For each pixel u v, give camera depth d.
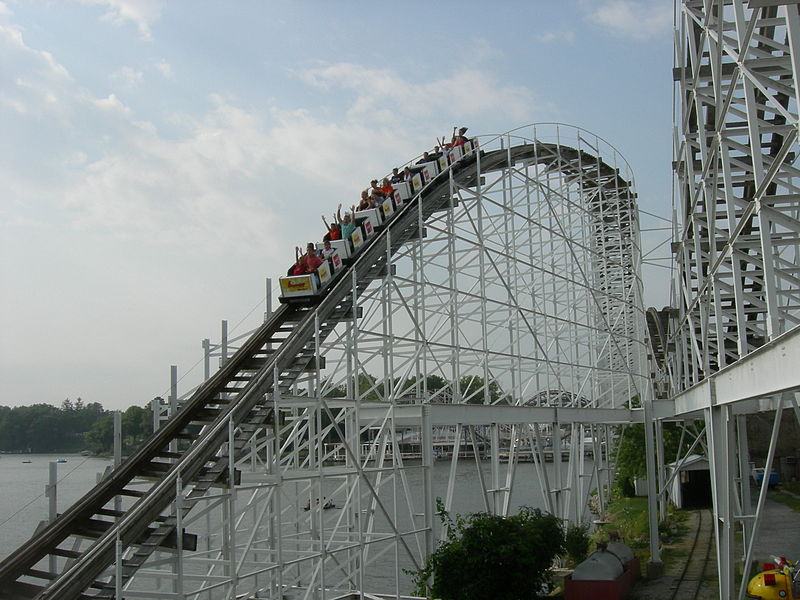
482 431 83.56
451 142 32.75
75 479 70.50
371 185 28.50
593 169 41.84
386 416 22.94
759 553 26.38
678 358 31.33
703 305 19.86
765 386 11.71
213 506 16.39
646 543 32.56
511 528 21.03
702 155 17.66
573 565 27.92
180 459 16.61
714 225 16.34
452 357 26.52
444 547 21.02
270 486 17.86
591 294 37.09
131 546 14.84
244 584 26.84
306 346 21.73
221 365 22.11
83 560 13.79
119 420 18.27
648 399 29.80
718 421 17.47
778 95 17.88
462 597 19.95
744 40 11.23
